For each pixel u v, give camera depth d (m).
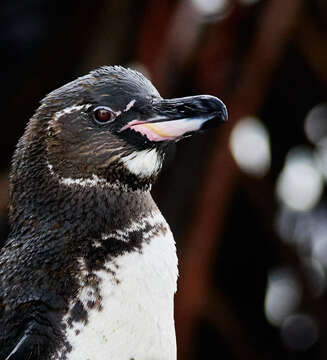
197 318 12.59
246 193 14.27
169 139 7.18
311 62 13.38
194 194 12.10
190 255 11.72
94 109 7.16
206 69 11.77
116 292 6.67
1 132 13.87
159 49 11.31
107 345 6.55
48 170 7.17
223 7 11.64
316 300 14.29
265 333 15.18
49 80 13.72
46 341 6.51
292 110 14.98
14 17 14.02
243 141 13.65
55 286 6.73
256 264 15.35
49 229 7.04
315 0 13.16
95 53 12.52
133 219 7.06
